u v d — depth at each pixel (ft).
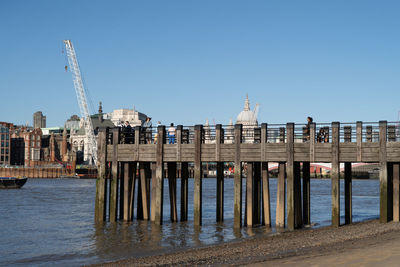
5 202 246.88
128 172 121.70
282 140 104.83
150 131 117.19
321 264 59.88
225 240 98.02
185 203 124.36
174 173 124.77
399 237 79.25
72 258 88.53
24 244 106.63
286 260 65.62
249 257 72.02
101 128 119.85
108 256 87.61
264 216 114.21
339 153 98.53
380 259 59.67
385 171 95.09
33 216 169.58
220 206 120.26
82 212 185.26
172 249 90.99
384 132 95.30
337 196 99.30
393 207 100.01
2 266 84.69
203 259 73.92
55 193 347.56
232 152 106.63
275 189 347.36
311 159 100.07
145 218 125.39
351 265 57.47
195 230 111.24
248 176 110.63
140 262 76.59
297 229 109.19
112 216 120.16
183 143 112.16
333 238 85.66
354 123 97.71
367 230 91.30
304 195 119.34
